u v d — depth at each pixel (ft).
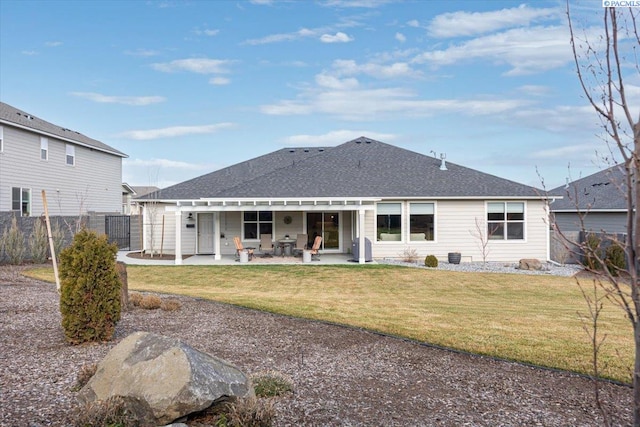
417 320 31.48
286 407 16.02
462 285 52.47
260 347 23.88
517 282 54.65
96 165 102.53
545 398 17.48
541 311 37.09
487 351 23.72
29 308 31.55
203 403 13.97
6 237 59.06
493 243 71.56
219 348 23.45
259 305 35.19
